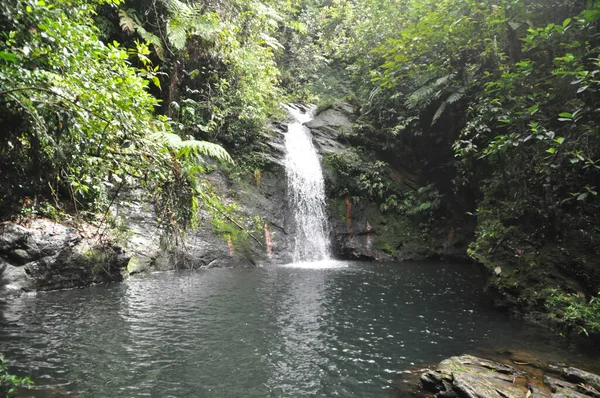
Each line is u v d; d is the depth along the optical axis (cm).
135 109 371
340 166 1453
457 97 1135
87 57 348
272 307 713
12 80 254
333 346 549
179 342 533
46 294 714
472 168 1274
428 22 901
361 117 1617
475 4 796
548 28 542
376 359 513
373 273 1080
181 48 1030
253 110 1325
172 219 423
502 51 885
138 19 1060
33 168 338
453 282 984
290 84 1927
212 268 1038
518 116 680
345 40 1941
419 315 704
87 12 430
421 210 1437
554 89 658
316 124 1584
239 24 1329
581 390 425
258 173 1298
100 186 370
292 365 484
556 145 584
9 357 455
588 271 700
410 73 1007
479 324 662
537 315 678
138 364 462
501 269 781
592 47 680
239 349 522
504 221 861
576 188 767
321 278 984
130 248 913
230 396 405
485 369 473
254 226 1180
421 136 1516
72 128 304
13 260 702
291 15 2095
